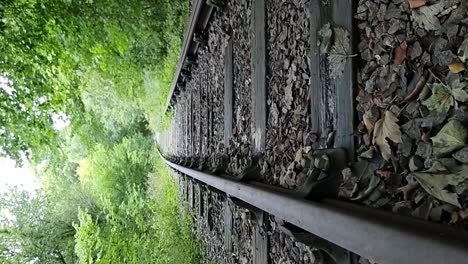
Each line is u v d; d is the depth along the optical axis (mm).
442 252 819
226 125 3639
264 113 2568
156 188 12133
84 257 10539
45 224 16359
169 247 6320
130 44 8266
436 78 1166
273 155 2404
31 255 15977
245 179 2525
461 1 1094
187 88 7312
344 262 1500
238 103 3299
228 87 3562
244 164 2885
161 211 8266
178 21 7859
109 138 16438
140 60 9258
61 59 6312
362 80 1501
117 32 7398
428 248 859
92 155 15633
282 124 2303
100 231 11219
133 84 10336
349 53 1543
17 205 15922
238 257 3379
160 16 8070
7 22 5441
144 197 13398
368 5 1462
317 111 1813
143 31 8047
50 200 16656
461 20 1099
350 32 1539
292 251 2113
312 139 1830
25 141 6125
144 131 17391
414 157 1216
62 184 16828
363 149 1488
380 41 1399
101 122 14547
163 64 9406
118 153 14586
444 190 1065
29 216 16094
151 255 7238
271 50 2504
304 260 1968
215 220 4598
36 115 6133
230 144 3479
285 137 2250
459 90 1086
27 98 5926
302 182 1766
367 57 1476
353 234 1146
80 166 16672
